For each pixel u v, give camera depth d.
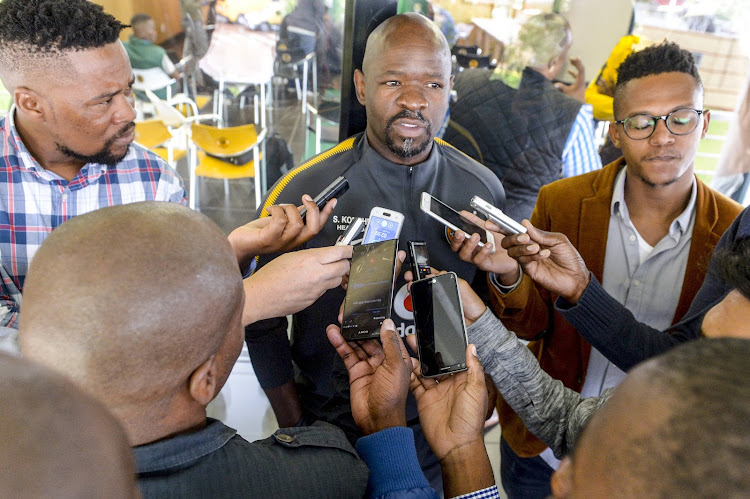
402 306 1.34
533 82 2.45
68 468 0.32
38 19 1.03
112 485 0.36
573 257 1.07
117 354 0.55
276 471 0.71
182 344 0.59
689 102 1.20
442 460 0.94
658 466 0.34
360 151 1.38
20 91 1.09
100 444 0.36
